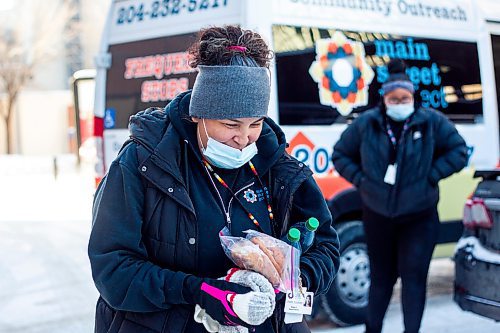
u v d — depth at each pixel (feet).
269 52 6.68
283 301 6.57
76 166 65.98
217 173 6.84
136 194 6.47
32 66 100.63
